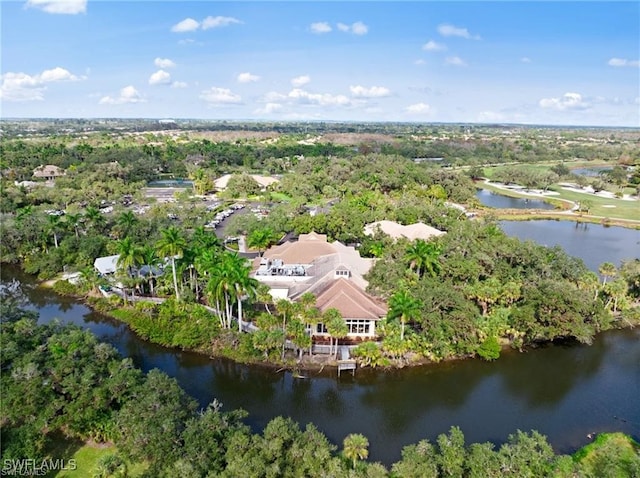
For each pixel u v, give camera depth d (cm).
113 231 10131
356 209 11662
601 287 7306
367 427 4703
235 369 5712
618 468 4047
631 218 14738
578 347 6412
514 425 4778
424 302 5934
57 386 4362
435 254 7012
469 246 8012
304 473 3562
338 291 6316
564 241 12238
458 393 5319
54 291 8100
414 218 11600
